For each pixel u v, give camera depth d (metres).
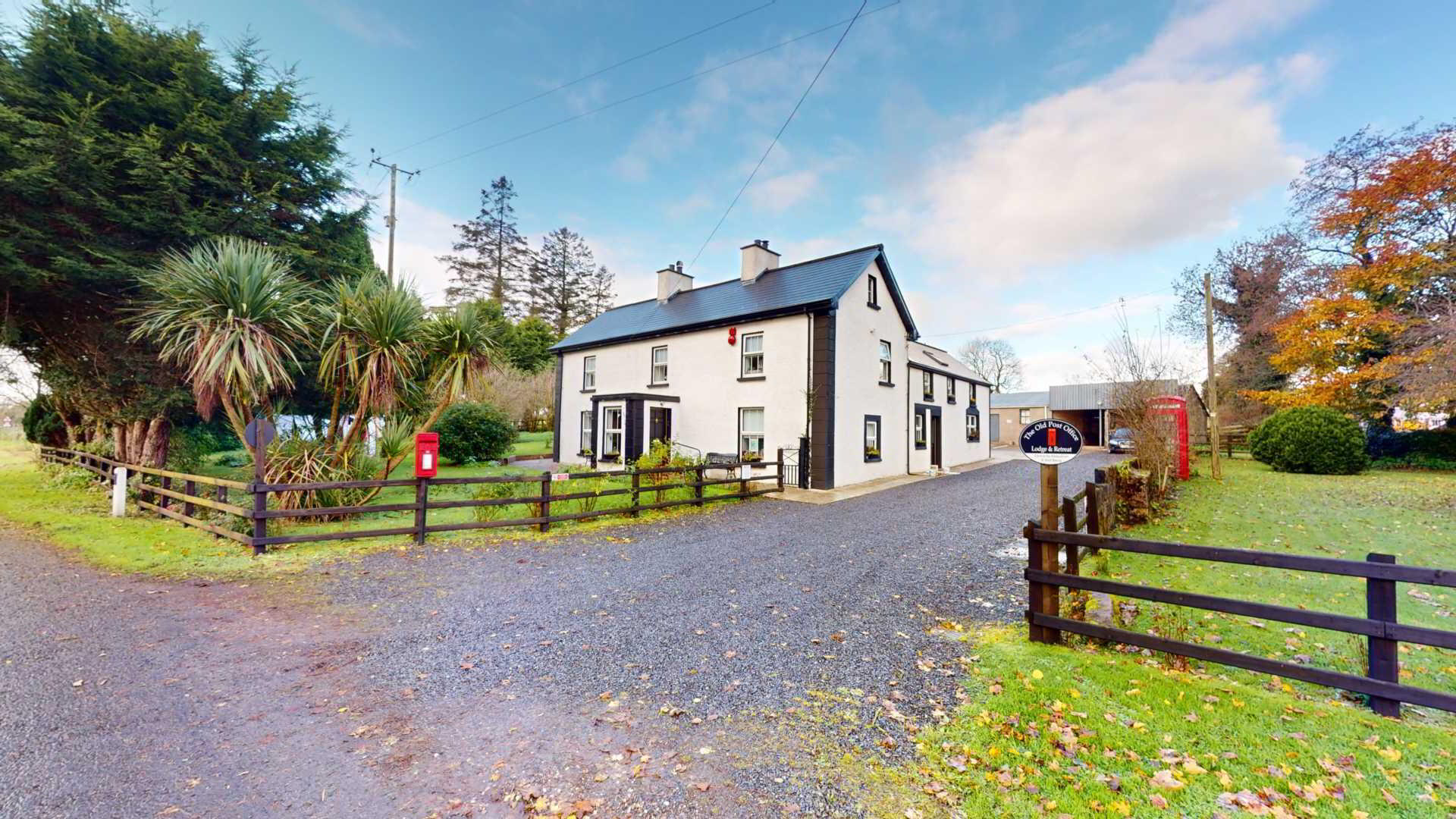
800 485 13.14
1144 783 2.35
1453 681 3.36
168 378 10.45
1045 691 3.23
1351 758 2.49
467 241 39.09
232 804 2.22
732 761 2.59
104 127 9.59
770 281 15.98
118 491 8.46
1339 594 5.08
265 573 5.75
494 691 3.30
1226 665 3.48
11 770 2.38
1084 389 32.25
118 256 9.20
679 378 16.17
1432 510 8.98
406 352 7.92
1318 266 18.06
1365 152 16.61
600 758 2.61
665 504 9.98
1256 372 21.31
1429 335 12.02
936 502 11.12
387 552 6.77
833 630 4.36
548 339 31.36
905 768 2.52
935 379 19.14
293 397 12.41
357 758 2.58
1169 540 7.35
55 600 4.71
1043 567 4.08
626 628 4.38
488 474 14.84
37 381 13.10
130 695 3.13
